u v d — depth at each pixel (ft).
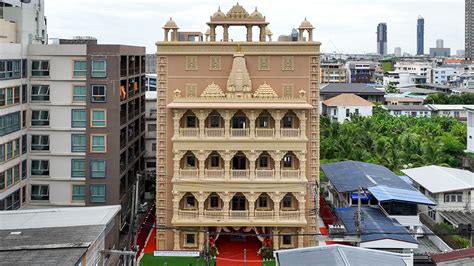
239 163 193.98
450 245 194.80
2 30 209.05
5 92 192.95
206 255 167.22
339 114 513.04
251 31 197.06
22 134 207.51
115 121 206.69
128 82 227.81
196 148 188.03
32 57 209.26
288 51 192.03
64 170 211.41
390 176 252.21
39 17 242.17
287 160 194.18
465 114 553.23
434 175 256.32
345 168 264.52
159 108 193.16
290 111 189.47
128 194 228.43
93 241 130.21
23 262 115.34
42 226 143.43
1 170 190.60
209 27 198.59
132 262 157.89
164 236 195.11
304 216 189.78
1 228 141.59
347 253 134.72
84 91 208.44
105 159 207.62
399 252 172.76
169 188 194.49
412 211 205.77
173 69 192.85
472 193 234.38
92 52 205.36
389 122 449.48
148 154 289.53
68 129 209.87
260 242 197.98
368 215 201.77
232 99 187.52
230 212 189.26
